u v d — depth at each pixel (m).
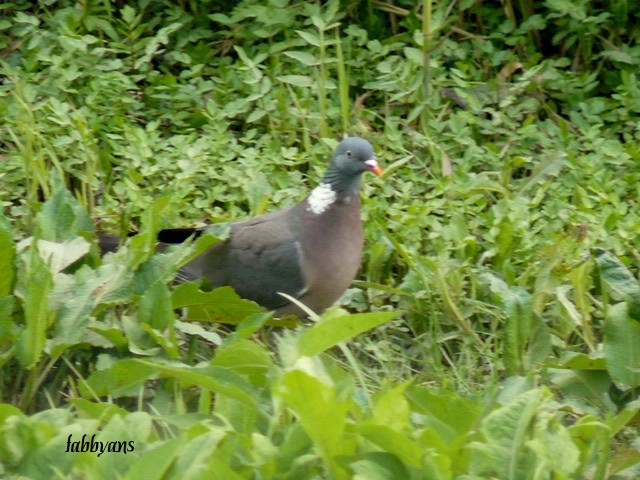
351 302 11.00
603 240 10.96
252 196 11.55
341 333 7.36
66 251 9.23
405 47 13.40
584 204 11.31
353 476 6.95
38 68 13.22
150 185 11.95
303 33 12.62
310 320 10.84
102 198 11.87
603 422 8.38
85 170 12.08
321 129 12.56
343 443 6.95
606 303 9.64
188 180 11.74
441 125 12.63
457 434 7.61
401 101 12.94
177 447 6.66
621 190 11.90
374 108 13.41
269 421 7.55
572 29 13.37
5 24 13.34
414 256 10.98
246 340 8.05
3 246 8.60
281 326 10.04
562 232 11.23
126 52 13.11
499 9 13.95
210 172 11.87
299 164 12.34
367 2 14.02
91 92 12.73
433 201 11.52
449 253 11.07
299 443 7.13
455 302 10.66
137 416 7.30
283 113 12.68
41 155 11.73
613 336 8.80
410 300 10.70
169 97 12.98
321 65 12.65
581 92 13.22
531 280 10.81
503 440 7.13
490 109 12.84
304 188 11.93
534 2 14.24
